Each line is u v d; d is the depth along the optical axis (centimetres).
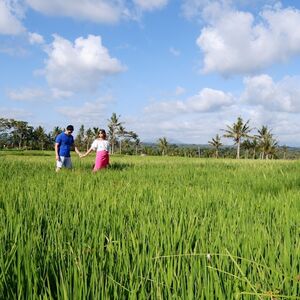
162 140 12469
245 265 271
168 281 248
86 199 577
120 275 264
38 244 312
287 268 275
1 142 13712
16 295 233
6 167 1274
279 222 430
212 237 354
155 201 564
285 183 857
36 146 13812
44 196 587
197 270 262
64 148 1304
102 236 336
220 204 569
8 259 276
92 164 1739
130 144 12925
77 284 231
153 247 308
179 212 487
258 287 229
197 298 228
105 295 224
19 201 522
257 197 657
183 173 1179
